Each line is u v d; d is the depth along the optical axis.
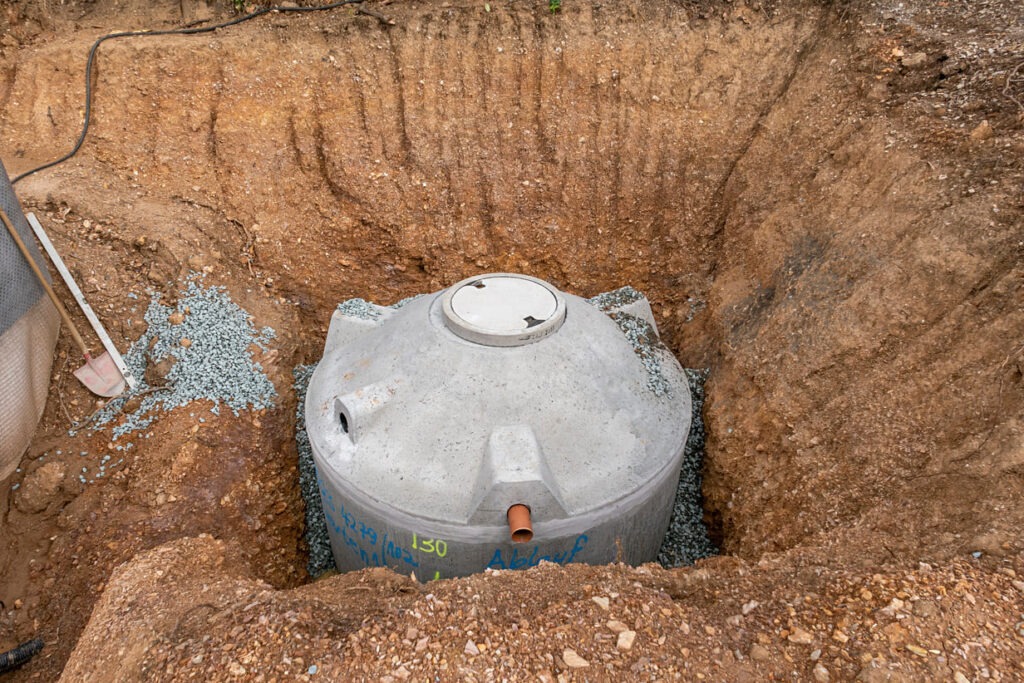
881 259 4.88
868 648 3.06
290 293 6.92
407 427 4.44
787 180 6.21
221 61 7.20
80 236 6.29
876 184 5.45
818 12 6.74
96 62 7.28
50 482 4.96
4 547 4.87
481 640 3.24
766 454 4.83
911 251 4.73
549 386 4.45
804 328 5.01
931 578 3.36
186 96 7.20
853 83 6.07
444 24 7.22
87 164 7.09
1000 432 3.77
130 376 5.62
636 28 7.04
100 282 6.03
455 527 4.12
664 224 6.89
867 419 4.36
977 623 3.13
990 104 5.19
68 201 6.51
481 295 4.86
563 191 7.08
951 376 4.15
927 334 4.39
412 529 4.22
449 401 4.41
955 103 5.38
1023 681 2.89
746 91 6.73
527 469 3.99
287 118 7.22
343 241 7.16
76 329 5.62
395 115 7.21
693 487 5.54
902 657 3.00
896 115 5.64
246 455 5.41
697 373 5.88
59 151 7.25
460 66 7.15
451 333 4.62
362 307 5.97
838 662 3.03
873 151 5.59
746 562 3.95
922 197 5.03
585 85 7.05
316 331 6.97
